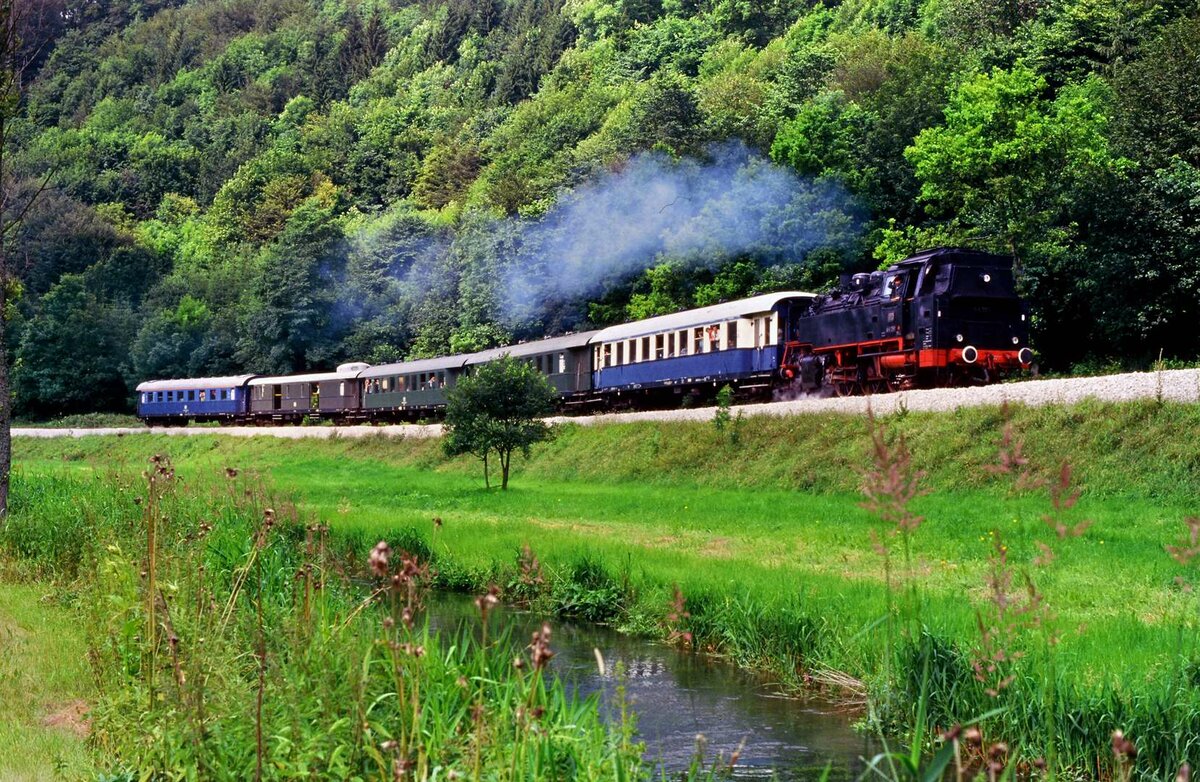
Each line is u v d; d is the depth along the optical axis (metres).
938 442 29.14
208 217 129.38
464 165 119.38
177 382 77.62
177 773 7.44
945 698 11.49
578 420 47.16
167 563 11.01
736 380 40.28
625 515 29.81
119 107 177.25
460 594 20.41
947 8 76.06
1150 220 39.19
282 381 69.69
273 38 195.62
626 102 103.19
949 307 31.81
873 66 69.44
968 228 47.84
